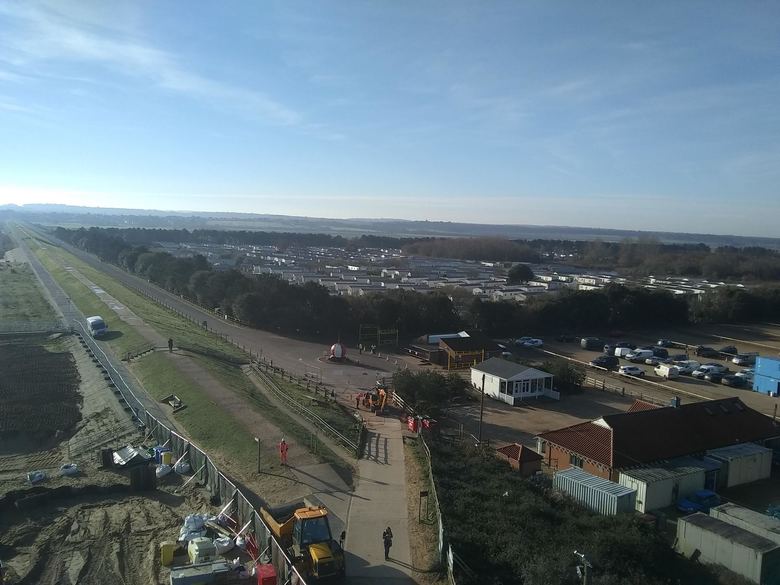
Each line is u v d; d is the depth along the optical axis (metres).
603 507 30.17
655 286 130.12
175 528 25.44
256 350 68.69
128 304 88.75
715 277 162.88
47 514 26.92
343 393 51.97
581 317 91.94
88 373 53.31
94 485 29.45
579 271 176.75
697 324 101.31
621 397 56.38
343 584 20.56
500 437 43.34
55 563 22.61
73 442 37.56
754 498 34.09
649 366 71.69
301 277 119.75
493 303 86.88
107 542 24.20
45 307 88.50
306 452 33.00
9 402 44.47
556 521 26.83
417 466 32.47
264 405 43.25
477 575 21.11
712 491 33.59
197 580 20.39
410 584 20.67
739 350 82.75
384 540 22.45
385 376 59.62
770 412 53.25
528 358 72.50
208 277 96.19
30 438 37.97
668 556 24.70
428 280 126.75
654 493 31.59
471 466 33.78
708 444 37.09
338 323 80.94
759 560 23.66
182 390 45.41
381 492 28.61
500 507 27.34
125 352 60.41
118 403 43.75
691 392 59.84
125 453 33.47
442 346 68.19
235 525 24.83
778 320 105.38
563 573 20.38
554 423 47.25
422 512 26.39
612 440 35.34
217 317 88.31
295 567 20.70
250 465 31.41
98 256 167.25
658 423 37.69
